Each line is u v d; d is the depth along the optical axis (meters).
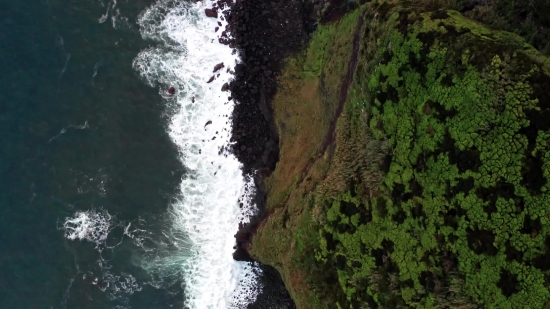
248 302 32.19
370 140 22.09
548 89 16.42
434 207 19.44
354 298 22.36
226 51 32.25
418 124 19.78
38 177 32.03
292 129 28.89
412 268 20.47
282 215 26.58
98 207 32.41
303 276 24.50
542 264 16.72
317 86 27.55
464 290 18.92
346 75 24.30
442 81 18.73
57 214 32.03
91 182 32.44
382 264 21.58
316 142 26.53
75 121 32.53
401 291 20.89
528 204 16.83
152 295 32.59
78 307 31.83
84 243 32.16
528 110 16.61
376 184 21.81
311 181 25.06
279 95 30.02
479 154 17.78
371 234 21.83
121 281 32.34
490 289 17.98
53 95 32.47
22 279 31.38
